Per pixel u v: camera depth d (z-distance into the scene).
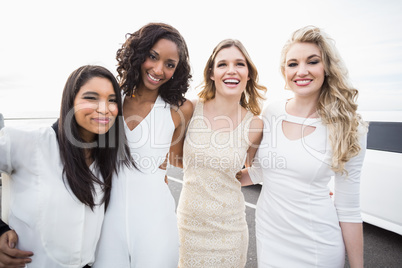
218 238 1.50
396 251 2.47
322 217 1.23
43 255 0.92
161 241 1.20
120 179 1.21
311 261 1.23
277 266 1.32
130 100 1.40
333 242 1.23
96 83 0.96
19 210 0.90
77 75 0.96
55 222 0.91
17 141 0.90
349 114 1.19
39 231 0.90
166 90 1.40
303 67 1.24
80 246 0.98
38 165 0.91
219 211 1.48
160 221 1.22
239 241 1.53
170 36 1.24
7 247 0.88
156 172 1.29
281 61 1.40
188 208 1.53
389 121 2.55
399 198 2.35
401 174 2.34
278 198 1.33
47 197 0.90
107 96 0.99
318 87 1.25
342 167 1.18
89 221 1.02
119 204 1.19
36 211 0.89
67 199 0.93
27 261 0.90
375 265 2.26
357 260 1.23
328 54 1.21
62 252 0.95
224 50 1.45
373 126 2.65
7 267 0.90
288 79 1.32
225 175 1.52
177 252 1.29
